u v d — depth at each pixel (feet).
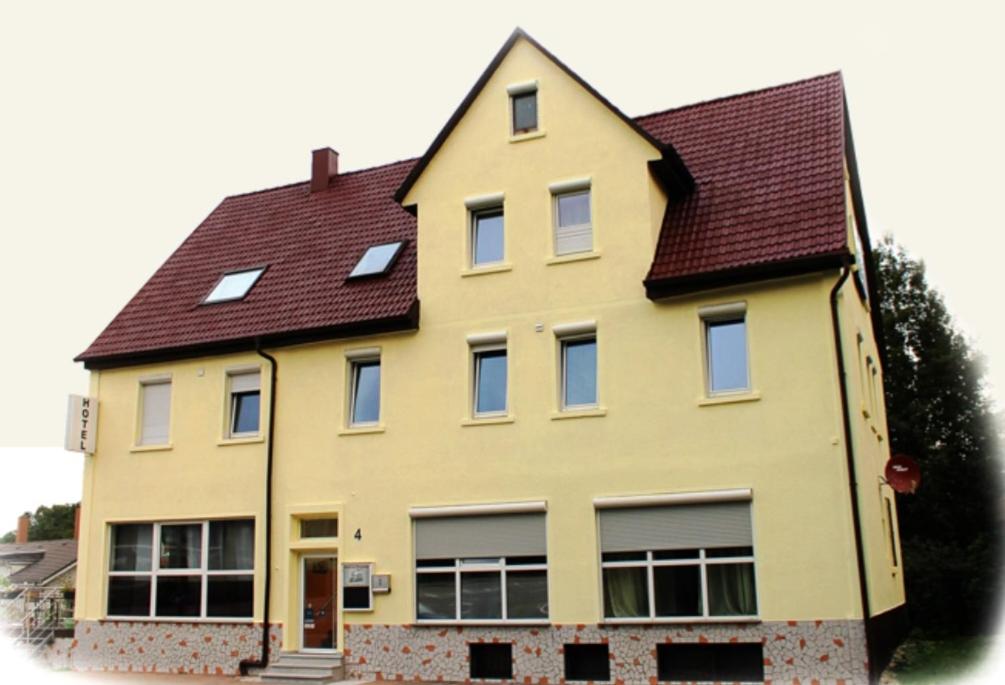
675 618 54.03
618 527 56.70
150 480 72.33
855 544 50.67
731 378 56.18
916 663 58.85
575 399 60.13
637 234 59.11
